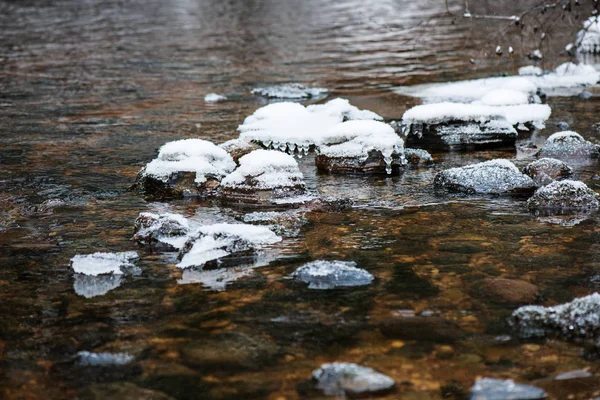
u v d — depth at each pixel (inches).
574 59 521.0
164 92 444.8
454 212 217.5
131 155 297.4
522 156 284.8
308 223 210.4
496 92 359.6
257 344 140.1
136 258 185.2
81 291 165.8
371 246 190.4
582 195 218.2
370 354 135.8
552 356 134.2
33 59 595.2
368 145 267.6
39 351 139.3
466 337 141.3
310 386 125.2
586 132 317.1
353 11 967.0
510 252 183.6
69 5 1149.7
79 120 367.6
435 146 302.8
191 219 217.0
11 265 181.6
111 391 125.3
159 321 150.6
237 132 334.0
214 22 877.8
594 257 178.7
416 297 158.7
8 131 343.9
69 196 242.8
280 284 167.2
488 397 120.0
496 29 694.5
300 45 658.8
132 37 740.0
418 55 575.2
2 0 1229.7
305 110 335.9
